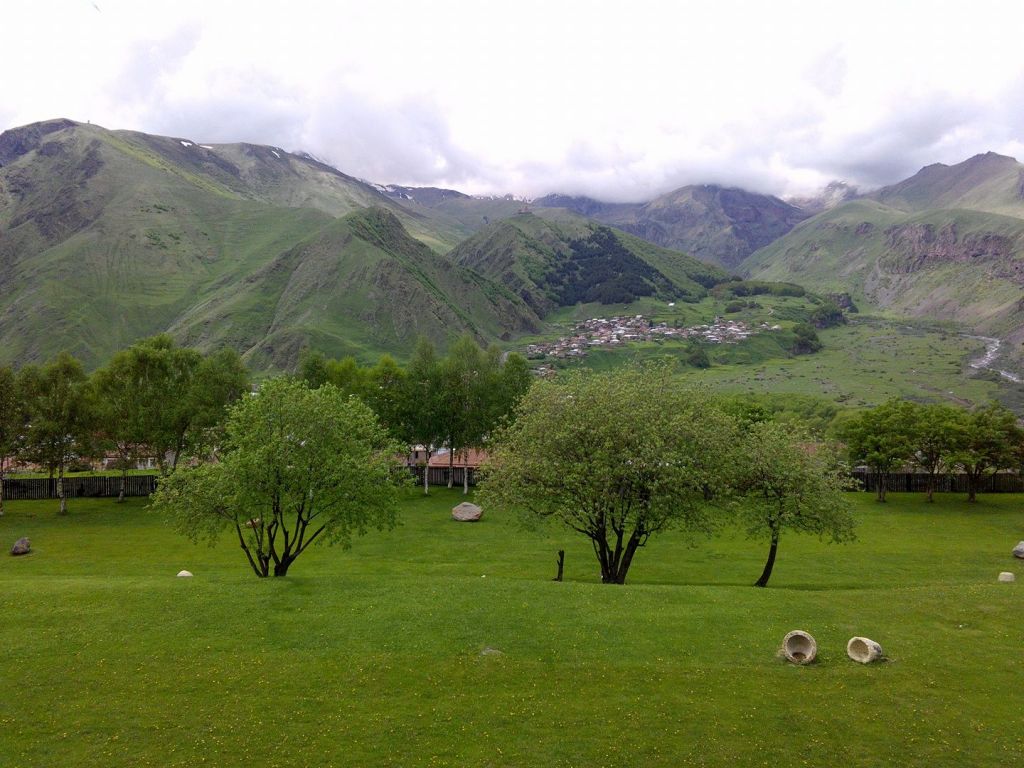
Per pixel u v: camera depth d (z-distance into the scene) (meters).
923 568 52.56
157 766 19.50
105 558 55.03
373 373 97.81
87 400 80.31
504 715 22.14
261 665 25.53
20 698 23.08
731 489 43.69
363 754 20.06
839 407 170.50
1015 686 23.75
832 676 24.55
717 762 19.55
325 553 57.69
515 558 55.88
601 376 47.25
